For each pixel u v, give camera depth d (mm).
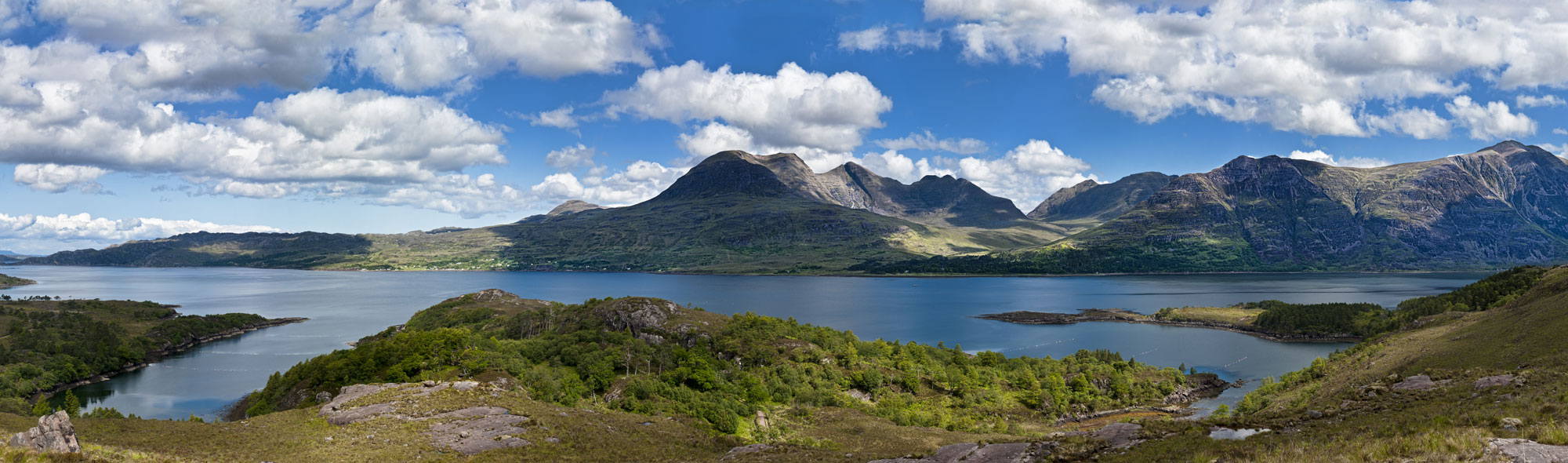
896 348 177000
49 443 53562
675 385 130875
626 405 116938
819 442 92312
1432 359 120688
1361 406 71312
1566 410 47469
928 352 177500
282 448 68812
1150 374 183125
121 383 191125
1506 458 35844
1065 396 154125
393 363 129875
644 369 141875
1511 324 128625
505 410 86312
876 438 97875
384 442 72500
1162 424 63688
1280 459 42719
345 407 85438
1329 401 84125
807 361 153250
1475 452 37031
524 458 69750
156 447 64500
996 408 143125
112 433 68312
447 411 84188
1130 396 161000
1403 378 91750
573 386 126938
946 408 139625
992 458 60156
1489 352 109688
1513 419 44875
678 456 75125
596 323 183875
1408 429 46562
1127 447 56750
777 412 121125
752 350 155500
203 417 155000
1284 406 126312
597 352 143500
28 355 192000
